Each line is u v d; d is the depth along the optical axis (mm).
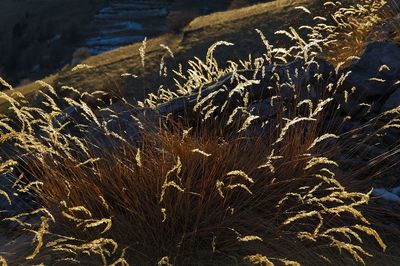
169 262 4070
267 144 5098
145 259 4152
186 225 4266
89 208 4445
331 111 6211
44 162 4707
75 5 151750
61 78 22531
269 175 4543
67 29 122562
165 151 4402
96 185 4664
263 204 4441
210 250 4184
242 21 23656
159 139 4793
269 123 5590
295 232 4164
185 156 4535
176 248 4172
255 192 4449
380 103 6180
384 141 5688
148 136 4902
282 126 5234
